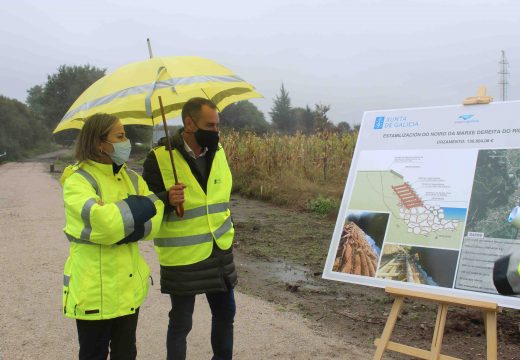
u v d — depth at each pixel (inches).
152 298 205.8
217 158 119.7
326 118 951.0
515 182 110.4
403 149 128.8
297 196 496.7
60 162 1606.8
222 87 113.0
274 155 595.5
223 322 123.3
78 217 97.3
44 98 2384.4
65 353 152.7
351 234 128.3
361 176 132.6
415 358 146.0
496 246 107.8
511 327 166.1
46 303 199.9
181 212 111.7
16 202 551.5
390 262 120.0
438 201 118.5
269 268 260.2
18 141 2050.9
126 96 106.5
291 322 175.9
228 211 121.9
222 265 117.5
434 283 112.1
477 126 120.4
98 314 99.7
